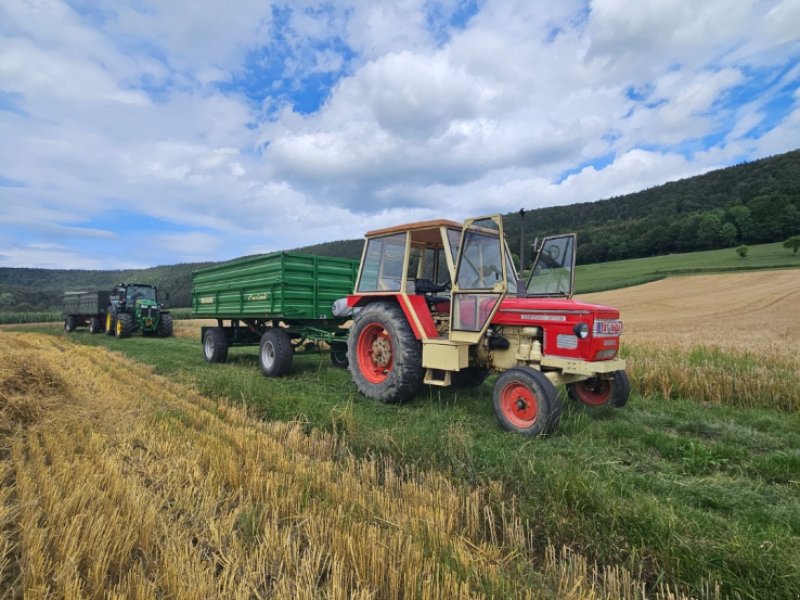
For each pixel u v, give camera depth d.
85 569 2.11
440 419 4.79
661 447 3.99
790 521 2.68
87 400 5.21
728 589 2.03
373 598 1.90
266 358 7.80
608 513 2.50
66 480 2.90
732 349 8.91
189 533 2.41
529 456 3.47
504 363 5.13
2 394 4.34
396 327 5.60
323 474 3.16
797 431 4.77
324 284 8.33
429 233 5.79
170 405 5.12
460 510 2.68
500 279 5.23
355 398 5.94
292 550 2.24
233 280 8.97
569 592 2.00
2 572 2.08
